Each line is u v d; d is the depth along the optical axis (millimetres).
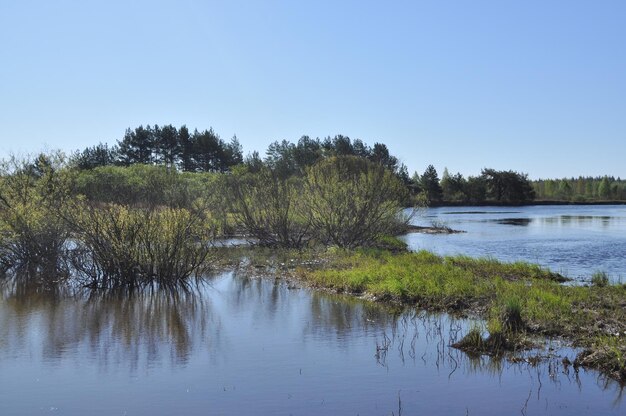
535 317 12828
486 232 43812
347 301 15992
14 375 9852
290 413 8266
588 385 9297
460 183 112438
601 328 12047
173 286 18422
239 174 34594
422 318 13797
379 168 30734
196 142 88938
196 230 19828
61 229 19516
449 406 8508
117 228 18375
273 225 29203
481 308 14164
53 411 8344
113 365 10367
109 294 17219
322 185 28734
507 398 8797
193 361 10602
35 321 13680
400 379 9617
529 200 115750
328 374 9875
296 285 18703
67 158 22844
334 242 28594
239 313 14539
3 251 20938
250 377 9742
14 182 21891
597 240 36031
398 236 40156
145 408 8453
